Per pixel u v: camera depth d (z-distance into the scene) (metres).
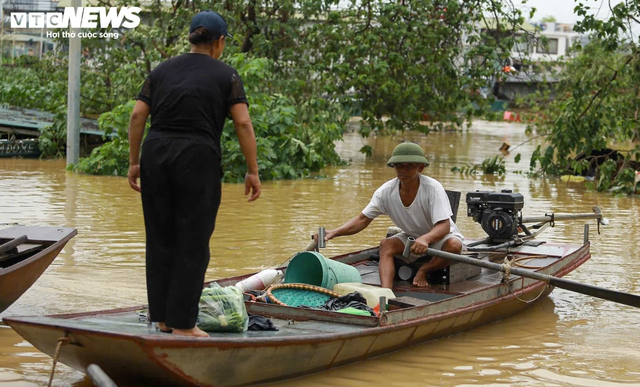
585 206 13.77
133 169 4.69
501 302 6.50
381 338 5.42
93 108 21.83
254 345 4.57
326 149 18.56
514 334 6.45
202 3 19.66
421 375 5.36
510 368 5.59
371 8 20.52
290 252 9.09
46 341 4.44
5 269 5.72
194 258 4.46
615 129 17.08
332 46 20.48
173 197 4.48
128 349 4.25
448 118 22.95
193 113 4.43
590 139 16.42
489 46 20.23
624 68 16.23
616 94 16.69
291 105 18.16
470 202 8.00
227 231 10.33
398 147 6.52
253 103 16.47
